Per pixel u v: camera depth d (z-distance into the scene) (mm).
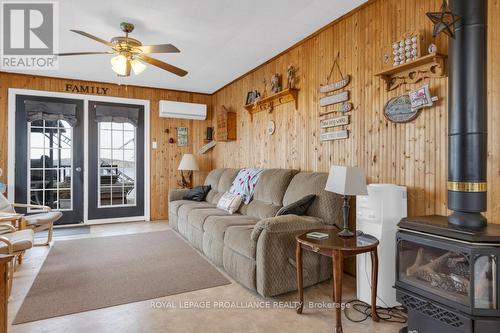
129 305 2352
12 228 3055
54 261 3348
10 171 4750
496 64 1908
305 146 3590
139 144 5699
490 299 1479
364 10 2836
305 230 2549
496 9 1916
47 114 4996
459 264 1611
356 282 2570
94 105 5332
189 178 6039
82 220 5297
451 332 1597
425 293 1707
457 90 1687
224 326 2049
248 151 4863
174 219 4812
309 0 2715
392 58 2562
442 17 1687
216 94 6105
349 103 2984
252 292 2596
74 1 2689
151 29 3260
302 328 2029
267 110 4352
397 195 2309
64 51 3840
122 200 5594
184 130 6035
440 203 2209
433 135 2260
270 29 3291
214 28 3258
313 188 2947
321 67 3350
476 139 1641
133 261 3367
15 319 2123
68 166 5207
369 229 2336
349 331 1993
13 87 4785
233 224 3113
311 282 2602
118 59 3004
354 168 2174
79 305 2336
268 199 3473
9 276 2580
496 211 1903
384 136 2645
